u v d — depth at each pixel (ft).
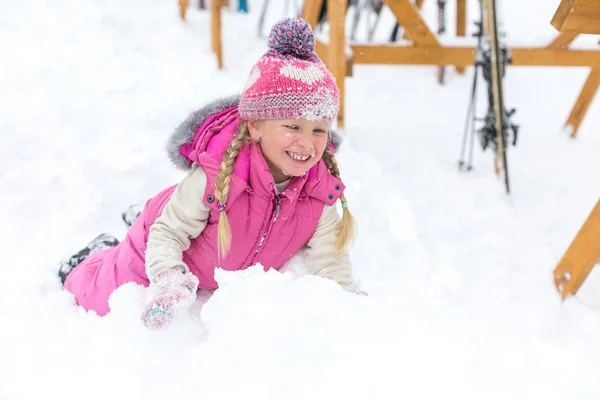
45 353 5.21
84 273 6.38
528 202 10.29
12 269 7.20
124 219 8.39
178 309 4.70
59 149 10.39
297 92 4.76
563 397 4.02
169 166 10.11
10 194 8.91
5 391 4.83
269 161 5.25
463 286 7.43
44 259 7.47
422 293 6.88
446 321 4.73
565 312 6.98
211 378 4.25
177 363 4.78
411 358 4.19
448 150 12.30
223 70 15.85
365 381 4.03
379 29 21.98
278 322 4.53
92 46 15.40
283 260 5.99
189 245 5.63
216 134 5.32
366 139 12.46
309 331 4.42
